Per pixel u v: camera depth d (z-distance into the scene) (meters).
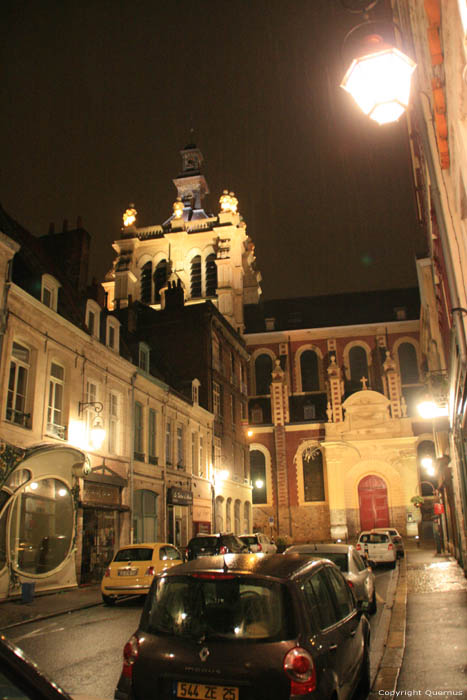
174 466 29.31
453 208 9.27
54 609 14.39
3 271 16.83
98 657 8.96
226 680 4.56
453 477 22.09
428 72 8.40
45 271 21.36
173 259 56.50
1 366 16.50
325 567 6.21
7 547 16.02
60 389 20.30
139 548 16.20
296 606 4.88
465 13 4.75
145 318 37.75
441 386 19.09
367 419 50.16
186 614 5.03
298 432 52.12
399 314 55.59
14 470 16.03
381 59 4.84
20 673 2.26
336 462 49.22
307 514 50.06
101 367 22.86
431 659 8.17
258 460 52.78
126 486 23.64
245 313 59.16
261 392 55.88
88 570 20.20
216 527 35.06
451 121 6.90
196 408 32.97
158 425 28.02
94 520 21.12
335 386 51.81
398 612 12.45
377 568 25.94
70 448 18.42
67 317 21.09
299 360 56.09
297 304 60.84
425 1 6.60
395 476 48.25
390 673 7.49
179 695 4.65
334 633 5.34
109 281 57.84
